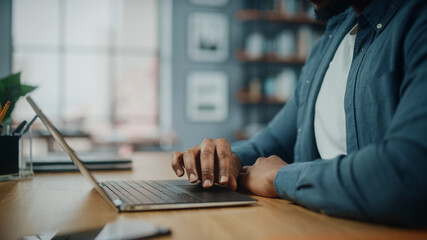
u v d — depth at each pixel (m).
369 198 0.47
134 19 5.93
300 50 5.20
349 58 0.93
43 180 0.92
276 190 0.65
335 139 0.91
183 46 5.51
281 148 1.08
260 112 5.73
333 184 0.51
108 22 5.96
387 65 0.70
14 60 5.60
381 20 0.75
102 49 5.96
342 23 1.02
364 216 0.48
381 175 0.46
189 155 0.75
